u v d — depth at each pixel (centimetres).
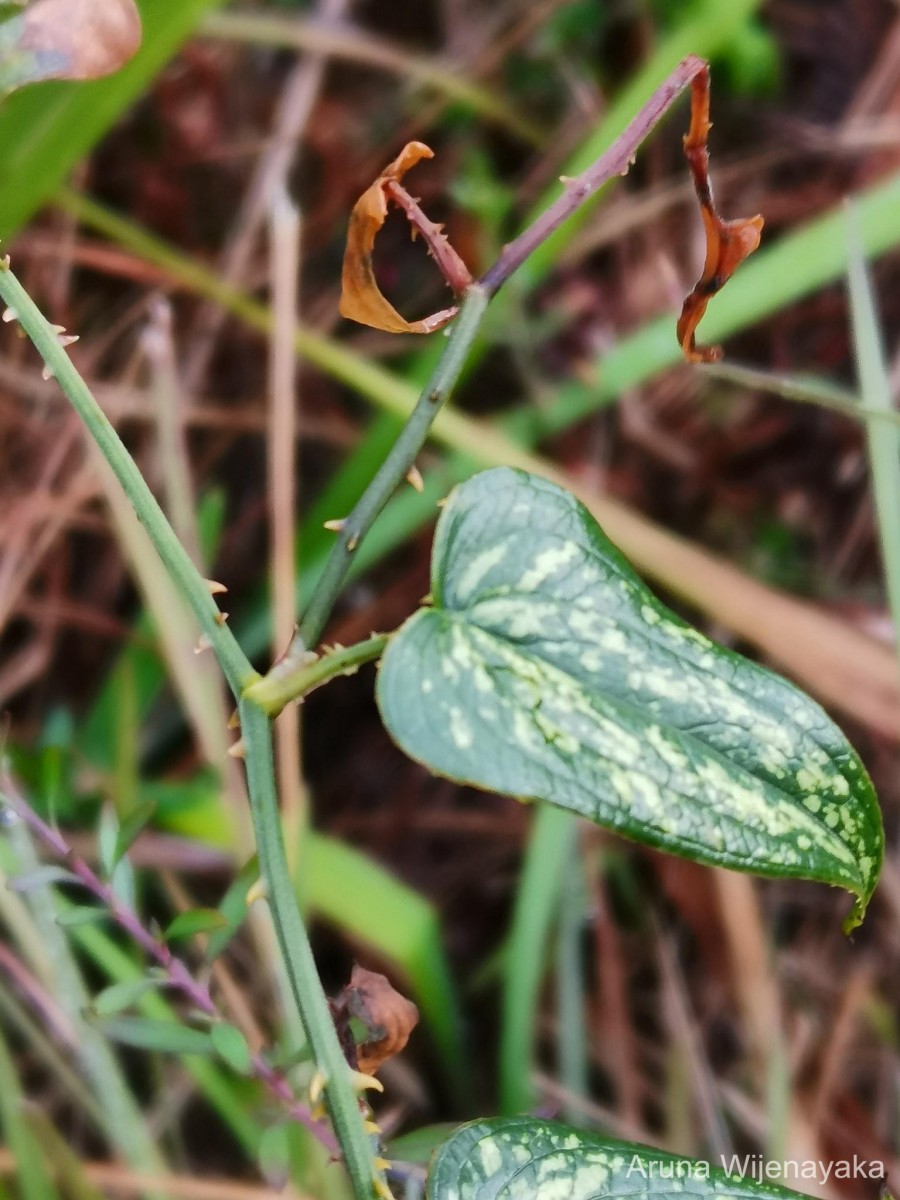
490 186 88
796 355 90
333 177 91
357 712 83
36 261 83
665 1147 65
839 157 93
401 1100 68
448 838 81
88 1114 64
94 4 39
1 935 64
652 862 75
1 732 47
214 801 63
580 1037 66
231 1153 68
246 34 84
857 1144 69
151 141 88
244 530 85
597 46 93
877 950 75
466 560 39
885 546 53
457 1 96
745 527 88
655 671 39
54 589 80
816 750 39
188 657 65
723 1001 73
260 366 88
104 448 40
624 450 88
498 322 82
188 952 68
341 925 70
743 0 72
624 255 91
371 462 72
